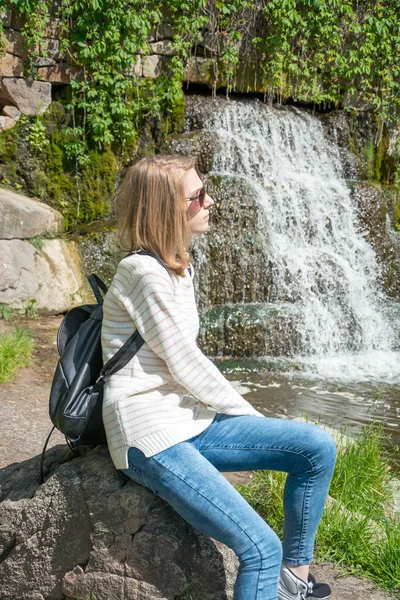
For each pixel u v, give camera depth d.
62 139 10.05
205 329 8.53
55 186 10.01
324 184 11.03
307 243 10.45
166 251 2.46
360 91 12.61
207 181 9.76
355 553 3.19
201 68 11.27
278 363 8.35
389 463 5.34
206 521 2.29
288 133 11.52
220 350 8.56
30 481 2.86
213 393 2.43
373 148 12.71
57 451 3.01
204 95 11.61
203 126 10.95
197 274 9.39
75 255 9.31
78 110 10.24
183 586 2.49
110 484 2.59
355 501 3.73
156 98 10.58
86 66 10.16
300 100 12.16
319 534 3.27
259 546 2.26
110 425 2.42
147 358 2.44
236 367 8.13
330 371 8.27
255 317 8.73
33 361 6.88
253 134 11.23
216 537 2.31
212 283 9.43
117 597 2.53
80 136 10.18
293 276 9.73
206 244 9.47
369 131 12.68
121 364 2.43
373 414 6.63
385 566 3.07
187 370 2.39
